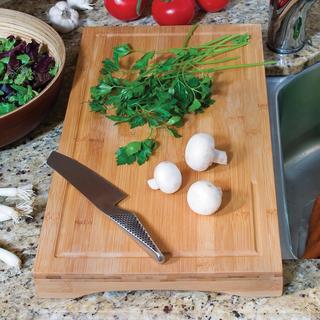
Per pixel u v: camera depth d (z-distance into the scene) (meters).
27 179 0.92
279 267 0.73
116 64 0.99
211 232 0.77
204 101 0.93
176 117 0.89
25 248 0.83
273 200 0.80
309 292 0.75
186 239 0.77
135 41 1.05
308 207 1.08
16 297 0.78
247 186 0.82
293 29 1.04
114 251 0.77
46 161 0.94
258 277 0.74
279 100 1.07
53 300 0.78
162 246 0.77
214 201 0.77
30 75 0.94
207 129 0.90
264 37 1.11
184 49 1.00
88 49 1.05
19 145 0.97
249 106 0.93
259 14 1.15
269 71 1.08
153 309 0.76
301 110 1.13
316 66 1.09
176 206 0.81
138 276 0.75
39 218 0.87
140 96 0.92
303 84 1.10
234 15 1.15
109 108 0.94
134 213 0.81
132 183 0.84
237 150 0.87
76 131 0.92
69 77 1.07
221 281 0.75
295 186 1.11
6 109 0.91
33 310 0.77
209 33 1.05
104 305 0.77
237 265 0.74
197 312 0.75
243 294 0.76
